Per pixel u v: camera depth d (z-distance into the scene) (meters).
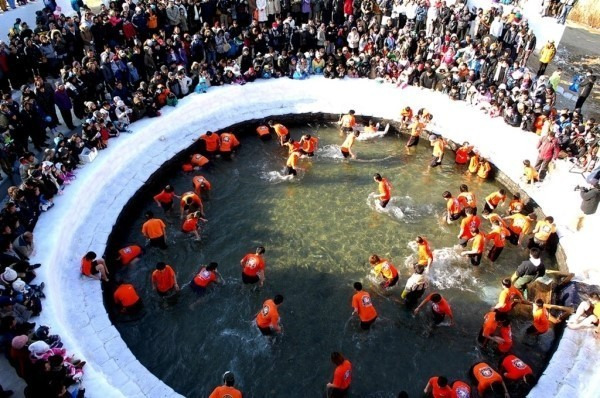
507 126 21.98
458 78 23.73
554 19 27.20
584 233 16.81
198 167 20.25
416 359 13.45
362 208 18.62
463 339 14.02
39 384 10.05
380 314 14.56
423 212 18.55
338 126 23.94
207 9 24.91
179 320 14.15
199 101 22.42
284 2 26.44
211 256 16.28
